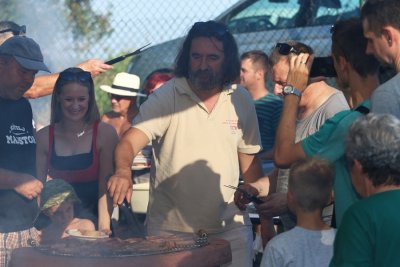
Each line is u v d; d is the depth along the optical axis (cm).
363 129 309
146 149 762
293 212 400
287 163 389
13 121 477
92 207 495
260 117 737
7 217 466
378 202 300
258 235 660
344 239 300
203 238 406
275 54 495
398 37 347
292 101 395
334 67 397
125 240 412
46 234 466
